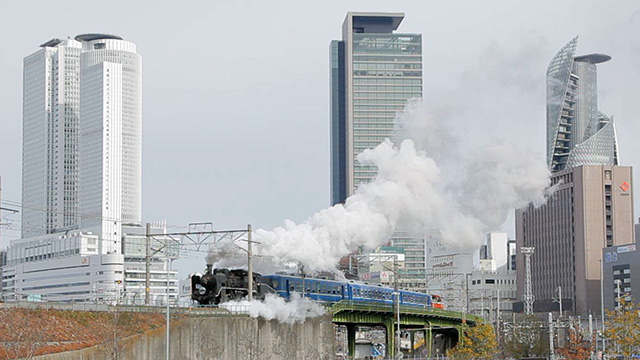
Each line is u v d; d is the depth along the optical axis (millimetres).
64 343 165750
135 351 175375
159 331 181250
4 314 166875
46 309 175500
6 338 159250
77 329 173750
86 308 182375
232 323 198750
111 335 174125
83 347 166125
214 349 193375
